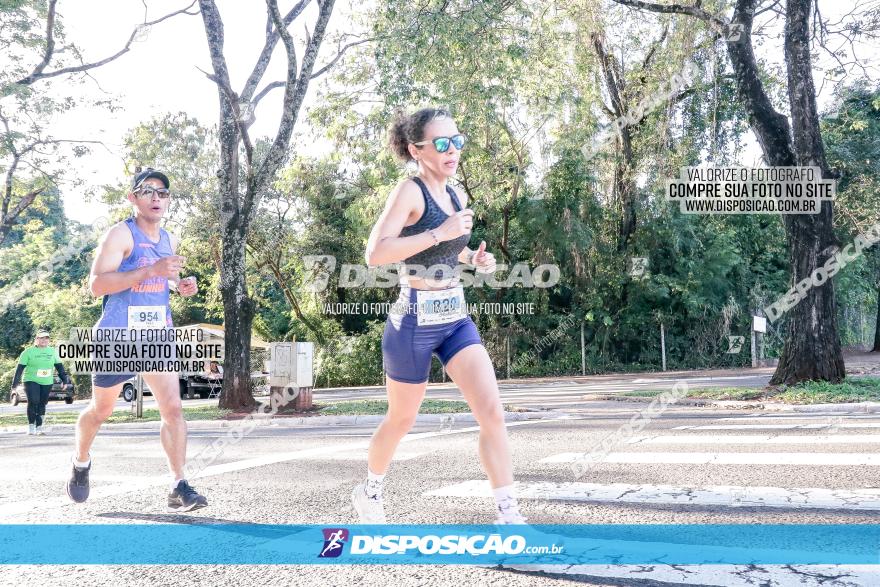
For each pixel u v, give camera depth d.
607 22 21.39
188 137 26.16
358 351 28.84
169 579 2.85
